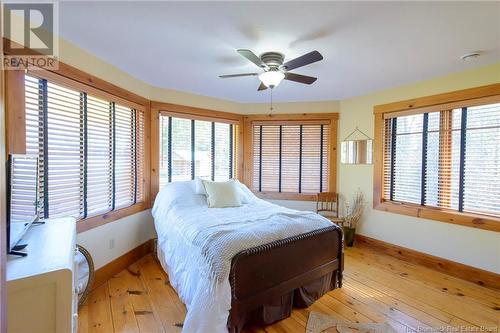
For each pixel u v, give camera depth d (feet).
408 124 11.30
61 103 7.49
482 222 8.92
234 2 5.35
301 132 14.56
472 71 9.14
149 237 11.57
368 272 9.89
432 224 10.29
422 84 10.54
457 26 6.23
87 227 8.21
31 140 6.68
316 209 14.08
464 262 9.39
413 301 7.88
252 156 14.89
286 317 7.06
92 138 8.65
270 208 9.93
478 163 9.23
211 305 5.56
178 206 9.65
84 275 7.59
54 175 7.32
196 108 12.89
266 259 6.47
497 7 5.44
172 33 6.73
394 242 11.56
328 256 8.13
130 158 10.63
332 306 7.61
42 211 6.98
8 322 3.14
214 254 5.91
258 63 7.10
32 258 3.76
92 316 6.95
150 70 9.57
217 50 7.73
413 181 11.16
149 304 7.54
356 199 13.10
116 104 9.70
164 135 12.21
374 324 6.76
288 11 5.66
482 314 7.23
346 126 13.64
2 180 2.37
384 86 11.39
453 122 9.87
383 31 6.51
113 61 8.75
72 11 5.75
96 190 8.89
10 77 5.90
